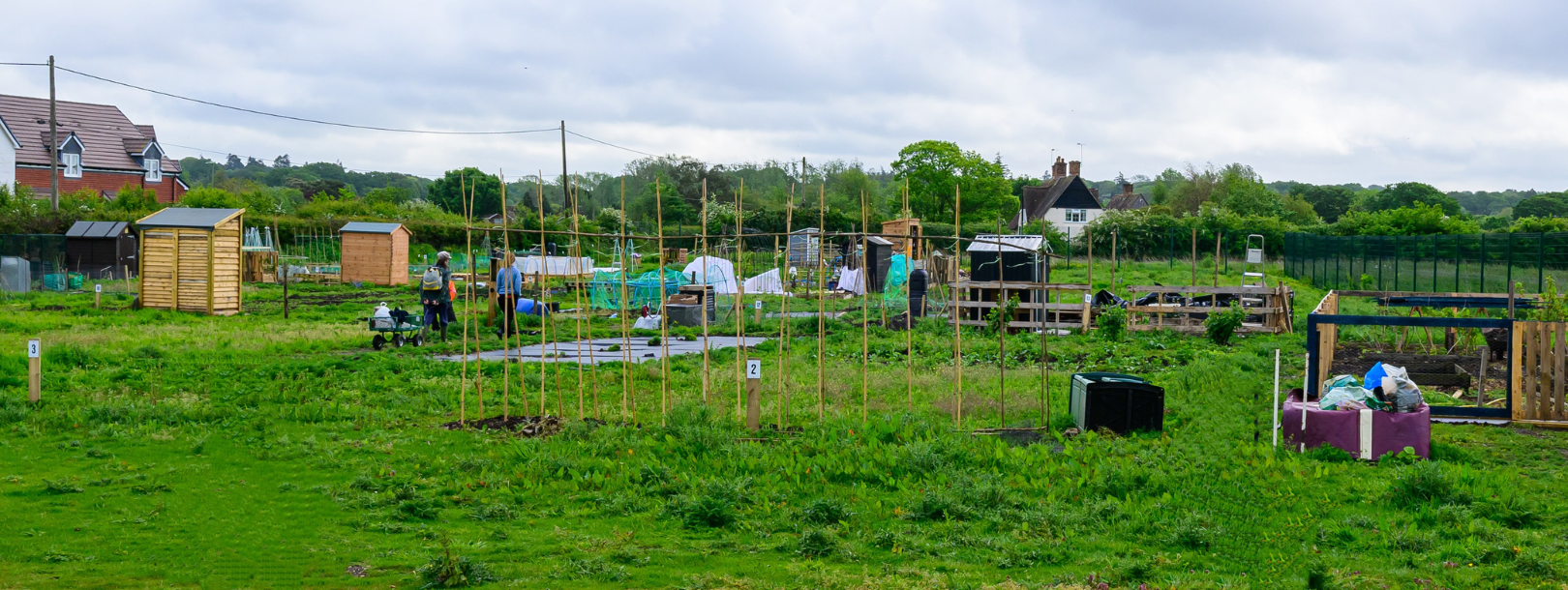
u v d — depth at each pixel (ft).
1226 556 23.56
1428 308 81.97
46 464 31.86
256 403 42.29
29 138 212.23
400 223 137.69
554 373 50.62
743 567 22.98
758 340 68.18
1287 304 73.56
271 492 29.04
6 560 22.59
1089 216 277.03
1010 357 60.08
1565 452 34.32
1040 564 23.22
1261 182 324.19
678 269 138.82
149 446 34.73
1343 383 35.63
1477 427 38.42
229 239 87.30
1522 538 24.67
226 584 21.36
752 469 31.42
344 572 22.30
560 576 22.08
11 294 101.19
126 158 226.17
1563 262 87.92
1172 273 144.46
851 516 26.58
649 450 33.47
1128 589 21.53
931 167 251.19
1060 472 30.55
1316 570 21.58
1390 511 27.30
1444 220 178.91
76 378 47.73
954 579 21.97
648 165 272.31
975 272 81.92
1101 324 69.97
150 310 86.84
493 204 285.64
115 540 24.35
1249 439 35.68
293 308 94.73
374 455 33.76
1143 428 36.96
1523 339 44.52
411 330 64.18
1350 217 189.26
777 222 203.62
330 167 490.08
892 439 35.47
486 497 28.76
